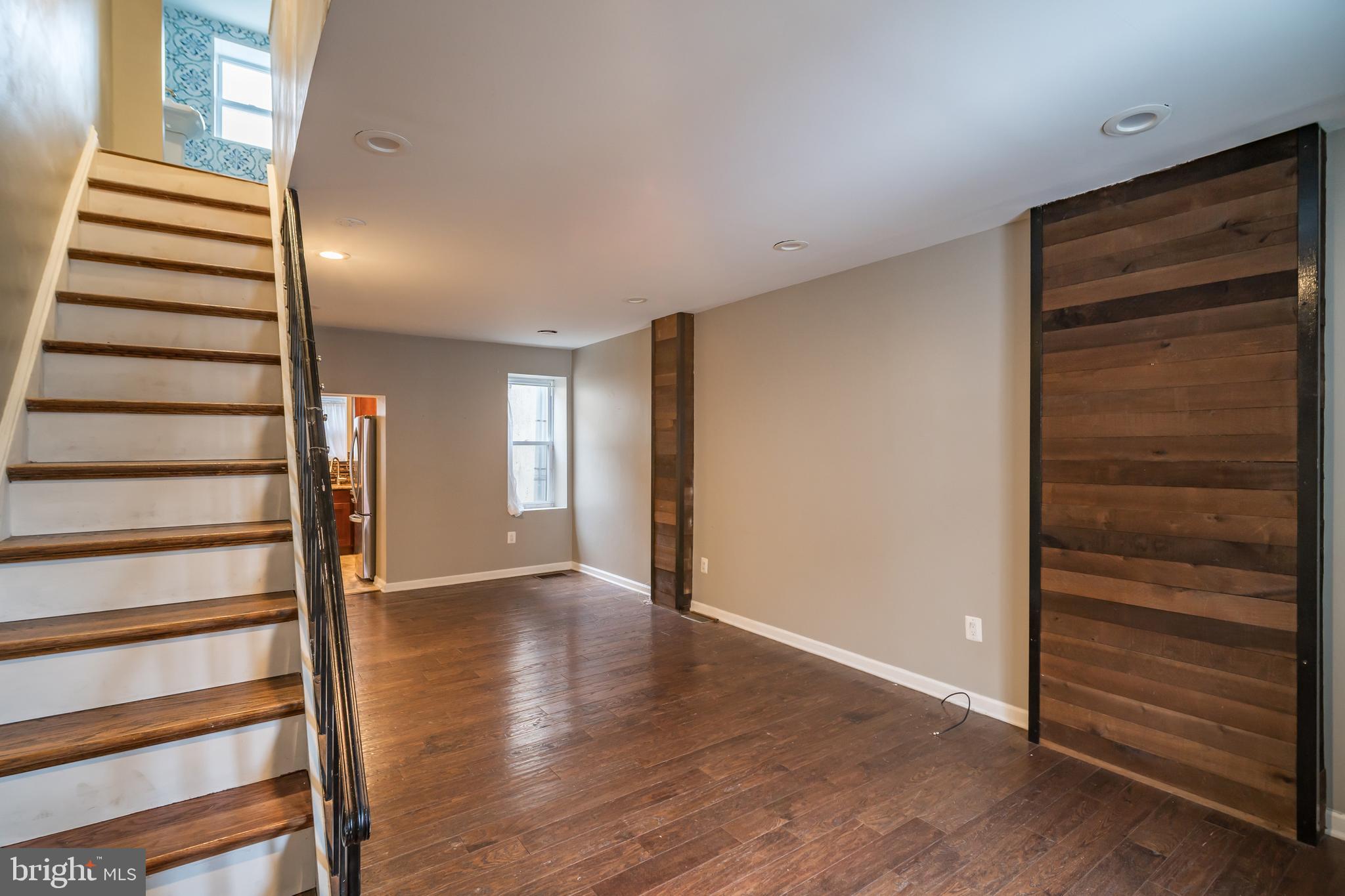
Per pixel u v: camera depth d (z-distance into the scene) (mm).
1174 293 2338
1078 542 2625
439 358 5879
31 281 2064
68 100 2582
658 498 5238
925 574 3318
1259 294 2141
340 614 1396
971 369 3094
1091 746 2584
